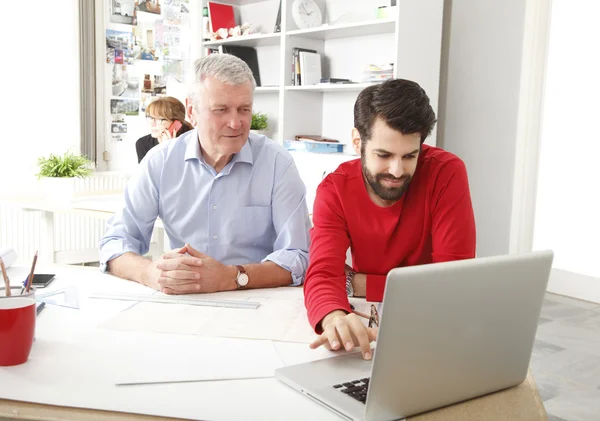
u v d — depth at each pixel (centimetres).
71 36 457
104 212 303
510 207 408
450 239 141
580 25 431
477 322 86
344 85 394
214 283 150
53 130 461
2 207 435
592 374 282
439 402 88
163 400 90
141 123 511
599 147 425
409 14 366
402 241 147
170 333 119
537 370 285
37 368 100
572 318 375
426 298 80
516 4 393
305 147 423
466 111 417
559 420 234
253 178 182
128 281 159
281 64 431
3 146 442
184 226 185
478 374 91
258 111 499
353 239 148
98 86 482
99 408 87
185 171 181
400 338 80
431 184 144
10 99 441
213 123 166
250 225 184
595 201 430
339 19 415
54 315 129
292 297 148
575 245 443
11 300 102
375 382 80
